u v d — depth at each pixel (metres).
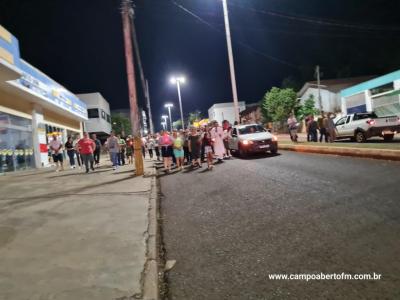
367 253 3.60
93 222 5.46
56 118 24.48
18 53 14.93
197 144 13.16
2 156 15.38
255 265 3.62
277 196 6.53
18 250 4.24
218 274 3.51
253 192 7.16
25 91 16.19
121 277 3.36
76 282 3.28
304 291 3.00
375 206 5.14
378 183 6.61
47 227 5.25
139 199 7.19
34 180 11.72
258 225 4.93
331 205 5.47
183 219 5.72
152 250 4.09
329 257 3.61
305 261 3.58
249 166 11.43
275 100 41.31
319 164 10.08
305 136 28.83
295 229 4.58
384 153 9.62
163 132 13.04
